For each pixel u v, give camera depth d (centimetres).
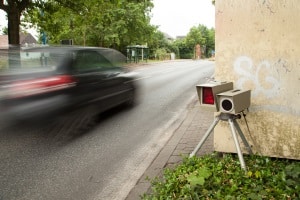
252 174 401
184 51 9588
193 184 373
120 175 466
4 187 425
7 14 1723
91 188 425
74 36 3447
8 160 515
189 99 1163
